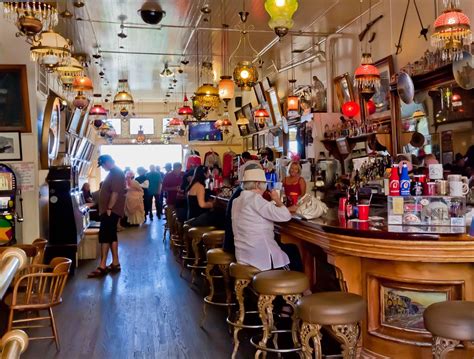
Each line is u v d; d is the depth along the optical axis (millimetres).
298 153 8812
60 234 6699
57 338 3830
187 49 9039
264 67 10547
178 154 17047
